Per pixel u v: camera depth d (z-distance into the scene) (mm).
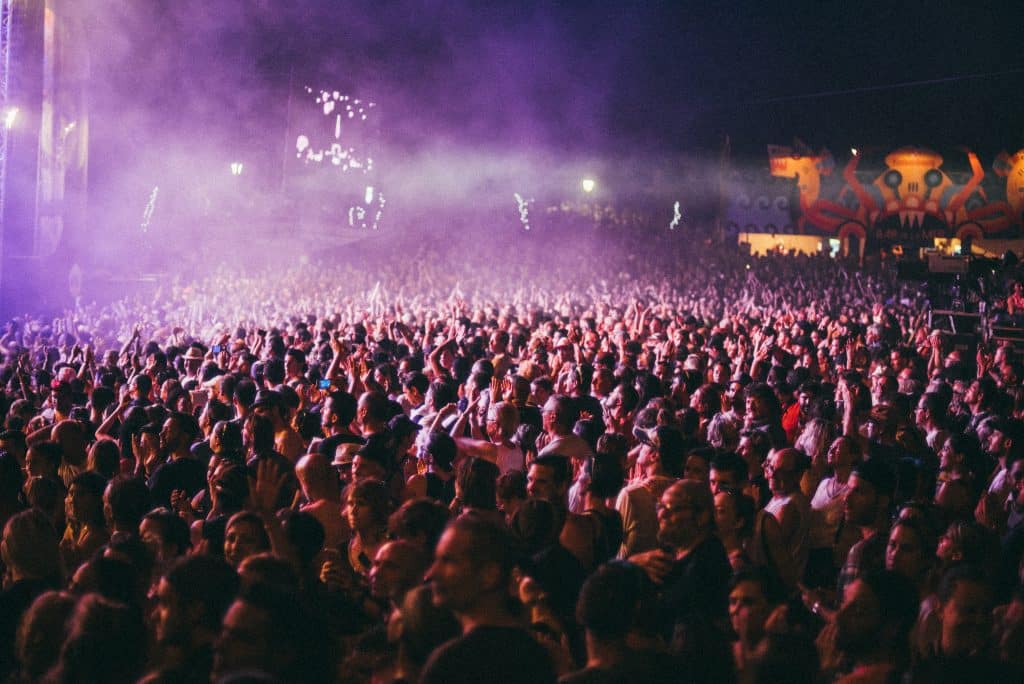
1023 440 6977
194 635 3621
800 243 51500
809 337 14039
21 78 27375
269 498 5391
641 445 6441
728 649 3672
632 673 3350
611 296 35781
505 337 12328
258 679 2678
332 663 3424
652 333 17109
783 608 3859
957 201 47781
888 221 49250
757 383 8195
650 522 5434
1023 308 18609
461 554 3260
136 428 7559
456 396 9391
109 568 3996
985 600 4035
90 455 6504
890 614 3709
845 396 7629
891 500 5828
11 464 5750
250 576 3730
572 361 11766
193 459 6469
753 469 6586
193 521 6074
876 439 7832
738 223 52719
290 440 7113
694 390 9906
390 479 6625
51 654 3469
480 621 3291
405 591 3908
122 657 3225
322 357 12617
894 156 48969
